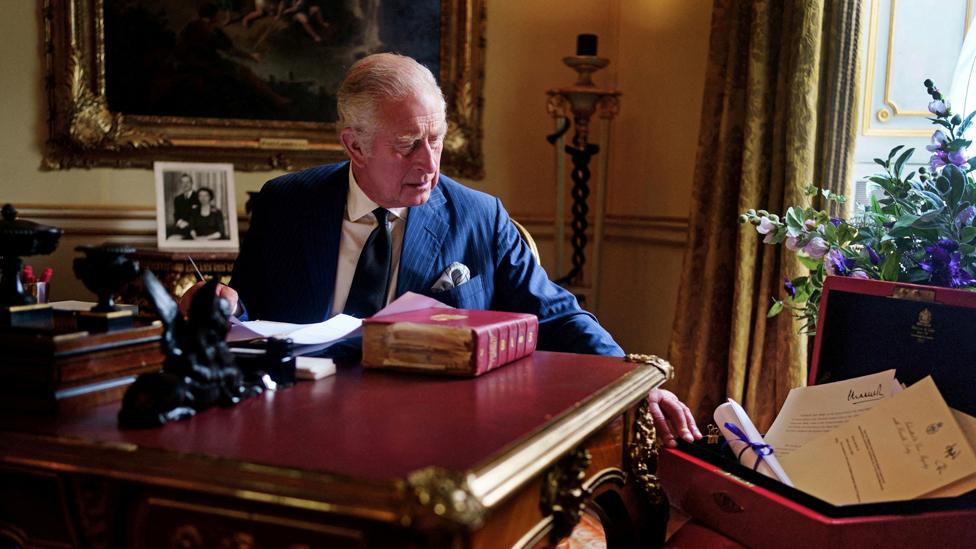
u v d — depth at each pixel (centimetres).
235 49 388
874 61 285
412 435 98
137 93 378
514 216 440
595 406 118
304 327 162
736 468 146
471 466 86
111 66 373
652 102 405
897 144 287
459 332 133
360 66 196
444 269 208
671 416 170
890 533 126
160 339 120
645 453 152
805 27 275
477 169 429
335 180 215
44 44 362
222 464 87
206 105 387
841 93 276
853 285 158
